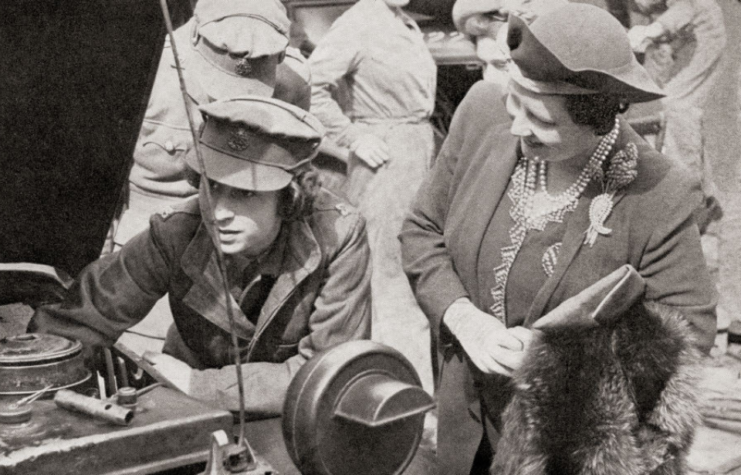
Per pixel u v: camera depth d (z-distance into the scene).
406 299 2.90
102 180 1.61
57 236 1.64
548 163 1.53
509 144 1.59
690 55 3.13
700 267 1.49
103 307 1.57
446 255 1.68
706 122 3.14
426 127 2.92
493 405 1.63
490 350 1.50
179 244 1.57
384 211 2.86
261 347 1.60
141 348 2.15
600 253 1.50
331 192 1.69
